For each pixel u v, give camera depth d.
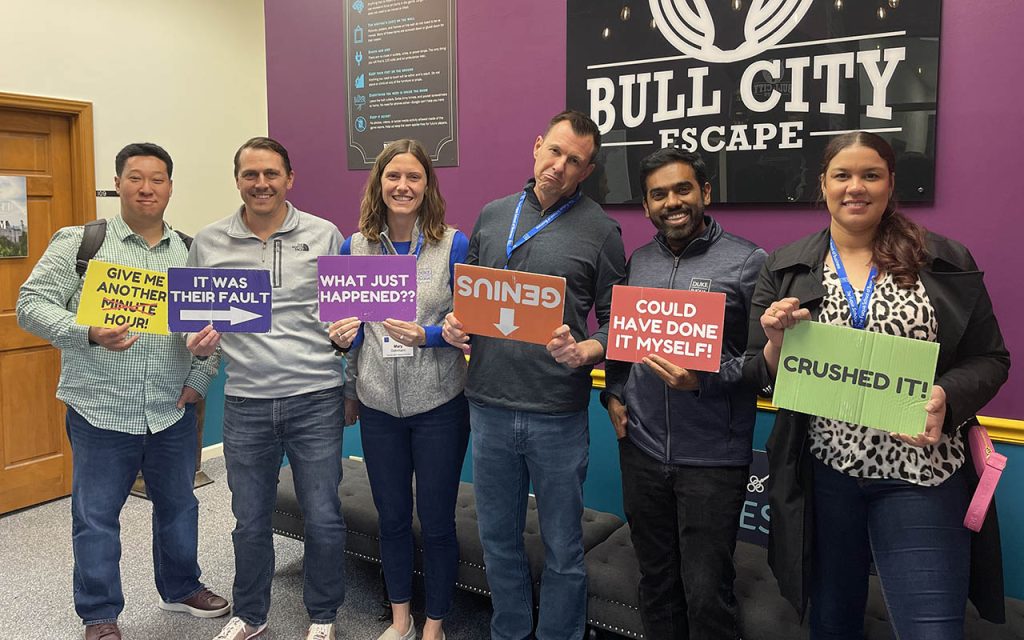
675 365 1.80
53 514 3.74
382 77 3.34
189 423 2.53
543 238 2.03
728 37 2.49
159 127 4.26
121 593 2.45
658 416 1.96
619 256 2.09
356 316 2.10
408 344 2.08
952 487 1.54
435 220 2.22
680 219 1.91
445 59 3.16
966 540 1.53
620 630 2.19
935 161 2.23
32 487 3.85
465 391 2.15
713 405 1.89
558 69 2.87
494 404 2.04
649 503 1.99
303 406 2.25
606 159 2.78
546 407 2.00
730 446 1.90
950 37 2.18
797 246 1.73
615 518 2.70
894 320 1.53
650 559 2.02
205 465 4.40
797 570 1.67
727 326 1.90
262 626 2.48
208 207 4.58
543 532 2.12
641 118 2.68
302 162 3.65
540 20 2.89
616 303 1.85
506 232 2.10
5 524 3.60
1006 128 2.13
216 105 4.59
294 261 2.26
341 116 3.49
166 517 2.56
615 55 2.72
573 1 2.79
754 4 2.43
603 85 2.75
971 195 2.20
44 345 3.87
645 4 2.64
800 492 1.69
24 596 2.83
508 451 2.07
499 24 3.00
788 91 2.41
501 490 2.12
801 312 1.56
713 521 1.88
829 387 1.55
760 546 2.43
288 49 3.62
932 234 1.60
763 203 2.50
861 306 1.56
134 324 2.19
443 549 2.31
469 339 2.04
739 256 1.92
